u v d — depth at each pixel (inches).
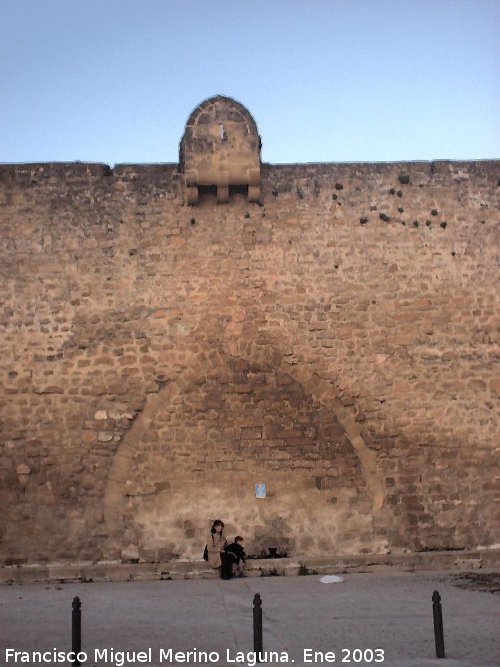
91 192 743.7
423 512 710.5
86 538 690.2
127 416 709.3
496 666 378.3
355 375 726.5
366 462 714.8
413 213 756.6
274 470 709.9
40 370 714.2
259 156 740.0
